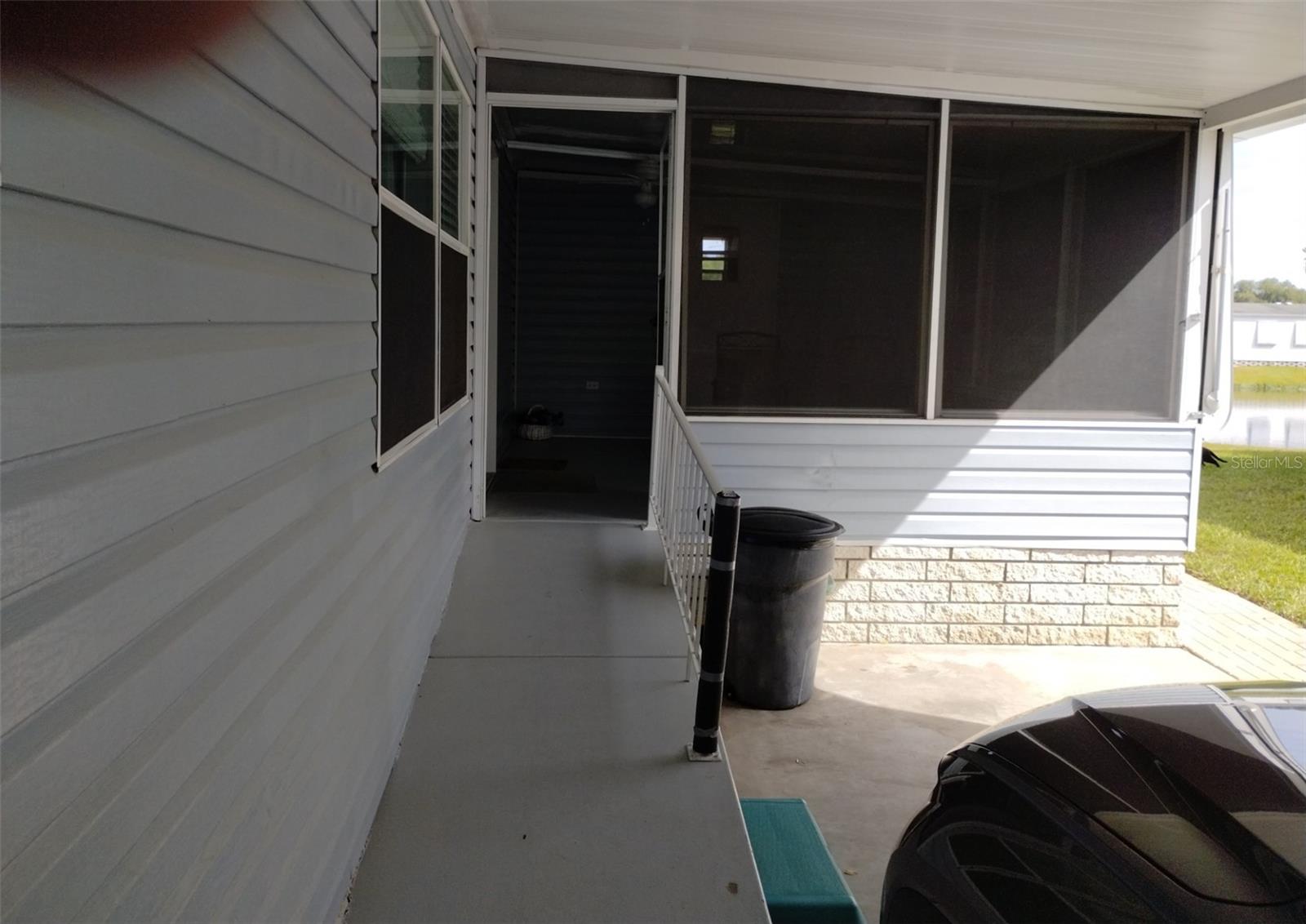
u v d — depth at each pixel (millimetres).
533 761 3076
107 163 1082
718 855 2668
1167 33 4488
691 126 5297
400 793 2879
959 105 5477
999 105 5500
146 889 1202
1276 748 2107
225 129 1451
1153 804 1933
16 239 917
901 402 5609
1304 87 5102
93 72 1058
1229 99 5535
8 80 900
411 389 3162
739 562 4695
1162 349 5789
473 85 5035
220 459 1431
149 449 1202
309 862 1979
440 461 4004
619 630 4035
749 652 4770
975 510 5754
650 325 8680
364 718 2551
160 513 1216
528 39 4965
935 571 5801
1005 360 5684
